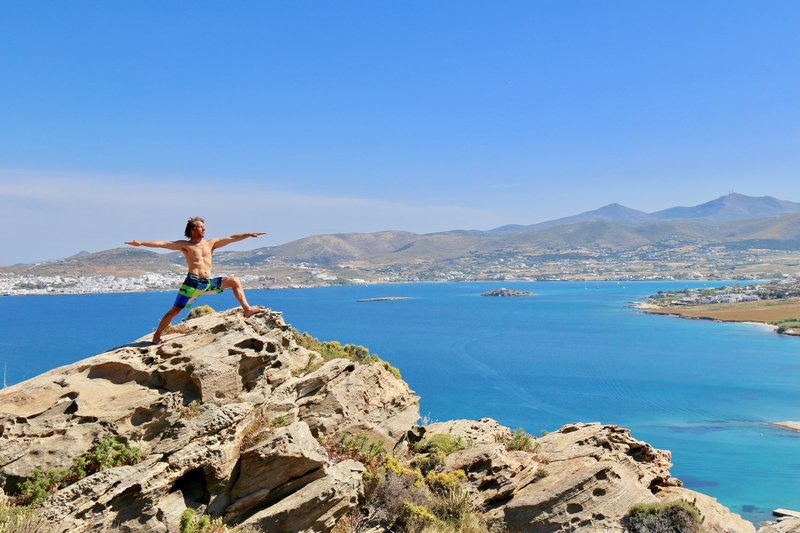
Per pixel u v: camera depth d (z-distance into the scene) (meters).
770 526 38.31
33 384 17.44
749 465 78.56
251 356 21.48
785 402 125.00
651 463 28.30
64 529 14.36
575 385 147.75
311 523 18.08
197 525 16.22
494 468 24.25
